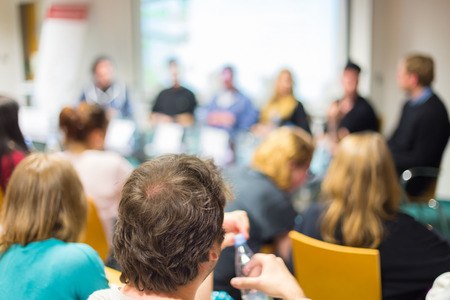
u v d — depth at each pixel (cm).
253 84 625
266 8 608
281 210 200
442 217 398
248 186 202
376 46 573
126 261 77
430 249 165
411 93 410
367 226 168
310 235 184
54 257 129
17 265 128
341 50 588
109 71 579
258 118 538
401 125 412
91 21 690
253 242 199
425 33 536
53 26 668
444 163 536
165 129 504
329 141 472
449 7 516
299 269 180
